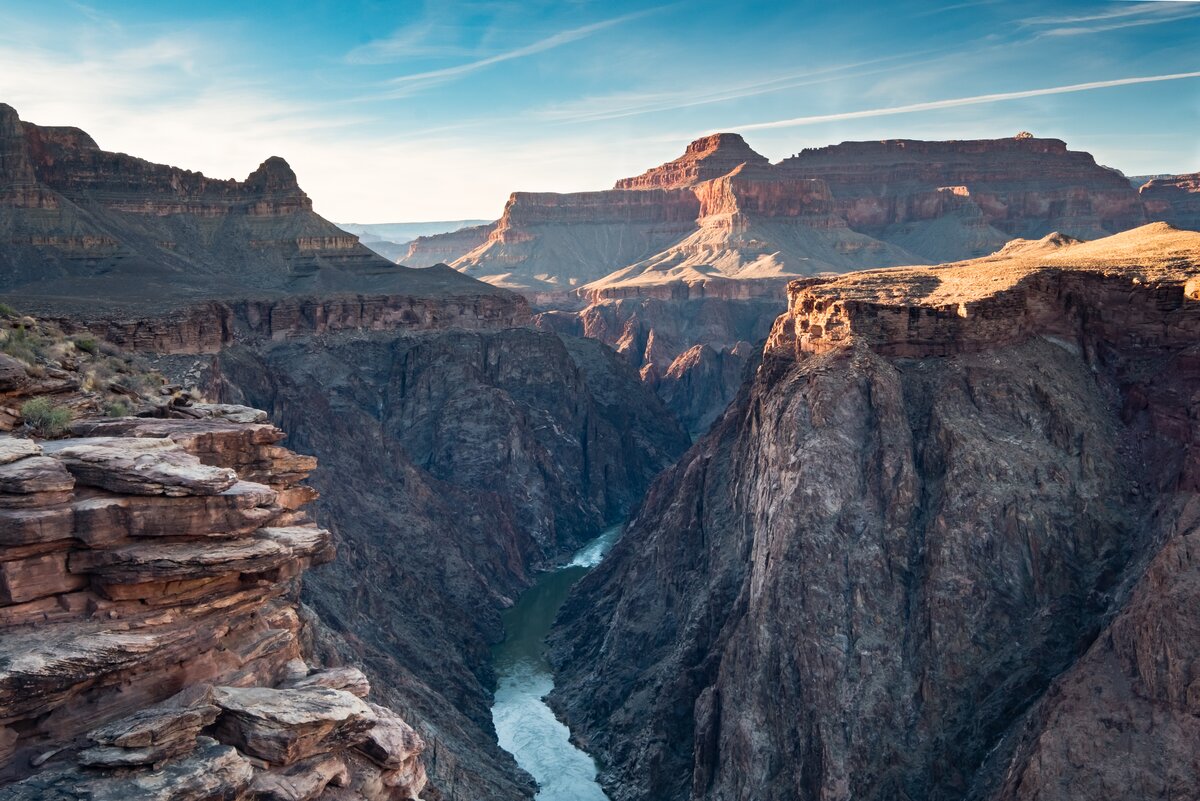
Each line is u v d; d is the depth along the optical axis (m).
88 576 26.56
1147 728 57.84
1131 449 82.62
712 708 82.81
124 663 25.72
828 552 80.62
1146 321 88.12
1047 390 84.81
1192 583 59.78
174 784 24.45
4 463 25.89
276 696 28.12
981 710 70.00
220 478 27.75
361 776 29.73
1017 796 59.34
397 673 90.88
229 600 28.89
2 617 25.25
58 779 23.98
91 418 33.88
